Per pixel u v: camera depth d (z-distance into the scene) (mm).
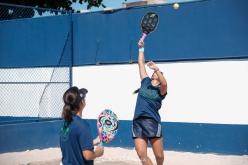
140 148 6758
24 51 13125
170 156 10297
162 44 11125
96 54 12180
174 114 10930
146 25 7652
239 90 10125
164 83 6719
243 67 10078
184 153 10594
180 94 10859
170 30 11016
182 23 10852
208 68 10508
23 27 13133
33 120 12094
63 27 12664
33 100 12938
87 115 12320
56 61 12742
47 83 12812
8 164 9930
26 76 13047
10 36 13281
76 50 12516
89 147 4484
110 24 11938
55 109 12617
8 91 13164
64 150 4570
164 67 11102
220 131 10336
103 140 4746
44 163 10008
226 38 10289
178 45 10914
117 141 11773
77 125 4500
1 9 13148
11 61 13281
